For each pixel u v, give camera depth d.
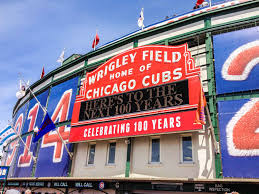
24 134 25.41
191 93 12.98
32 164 20.77
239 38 13.53
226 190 10.55
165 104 13.60
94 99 17.08
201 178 11.70
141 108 14.41
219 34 14.25
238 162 11.13
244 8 14.18
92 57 20.34
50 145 19.88
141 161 14.05
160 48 15.54
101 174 15.27
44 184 17.23
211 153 12.14
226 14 14.62
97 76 17.89
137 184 13.07
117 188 13.59
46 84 24.80
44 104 23.61
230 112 12.19
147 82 14.98
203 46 14.99
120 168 14.59
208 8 18.30
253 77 12.34
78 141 16.39
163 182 12.11
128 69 16.31
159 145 14.03
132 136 14.05
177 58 14.48
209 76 13.67
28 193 8.88
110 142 16.11
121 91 15.91
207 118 12.90
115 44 18.83
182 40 15.85
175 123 12.84
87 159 16.72
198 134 12.87
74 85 20.56
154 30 17.05
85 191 15.37
